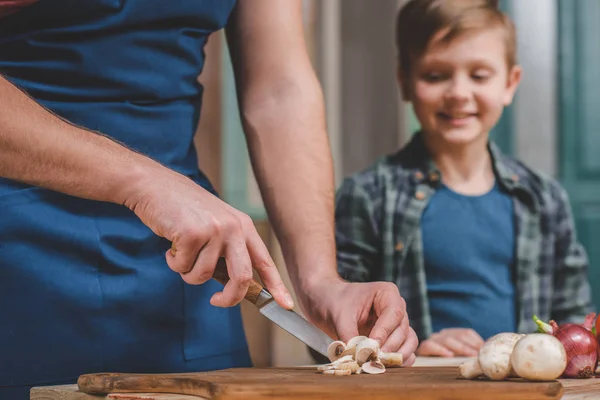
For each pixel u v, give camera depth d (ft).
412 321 6.60
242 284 3.29
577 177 10.63
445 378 3.28
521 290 6.74
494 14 6.82
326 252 4.19
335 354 3.57
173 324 3.93
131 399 3.12
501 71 6.78
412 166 6.89
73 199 3.73
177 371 3.94
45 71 3.79
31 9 3.74
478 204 6.81
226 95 9.75
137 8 3.85
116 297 3.76
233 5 4.29
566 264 6.97
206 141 9.59
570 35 10.60
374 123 10.94
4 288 3.58
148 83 3.95
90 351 3.70
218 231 3.25
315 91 4.48
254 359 9.00
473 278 6.66
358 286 3.96
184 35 4.07
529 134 10.68
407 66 6.99
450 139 6.71
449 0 6.75
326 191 4.34
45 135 3.18
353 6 10.89
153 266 3.89
